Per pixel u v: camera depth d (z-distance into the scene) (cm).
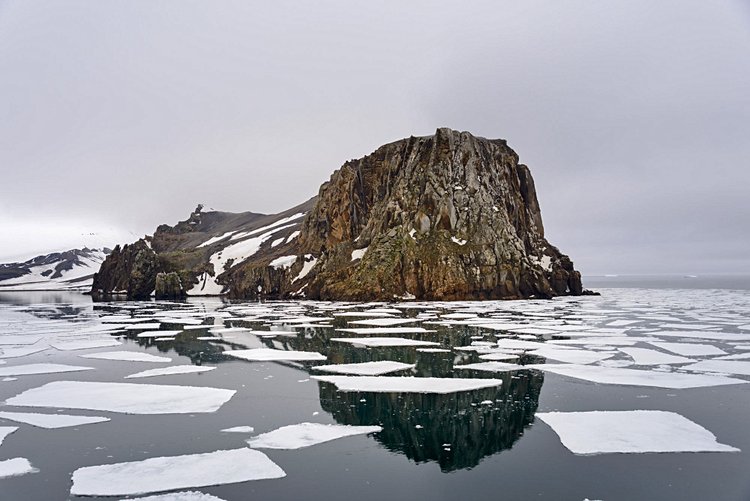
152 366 2367
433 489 1062
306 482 1096
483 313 4709
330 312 5047
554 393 1809
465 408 1638
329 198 9319
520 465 1188
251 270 9150
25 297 11406
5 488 1067
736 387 1873
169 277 9788
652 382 1942
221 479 1102
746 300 6444
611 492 1044
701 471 1141
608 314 4534
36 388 1914
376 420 1521
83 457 1240
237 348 2877
